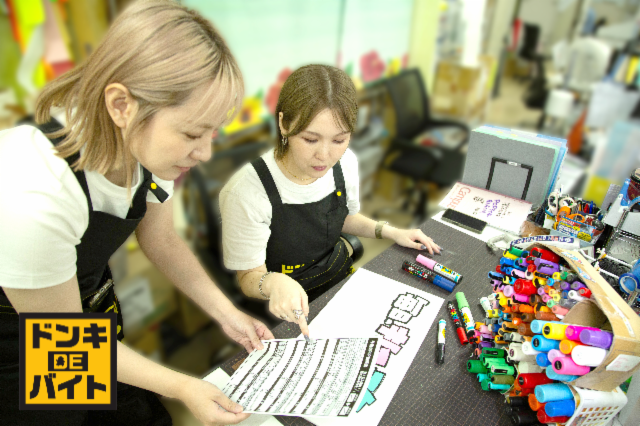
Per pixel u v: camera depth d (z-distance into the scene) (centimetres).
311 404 62
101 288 79
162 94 47
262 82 180
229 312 81
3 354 68
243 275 93
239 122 176
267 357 73
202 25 50
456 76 294
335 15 207
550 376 57
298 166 84
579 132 243
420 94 237
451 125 243
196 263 86
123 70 47
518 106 368
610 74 248
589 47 257
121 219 66
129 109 50
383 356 74
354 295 88
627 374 55
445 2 277
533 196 117
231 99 52
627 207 80
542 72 335
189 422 136
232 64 52
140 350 154
